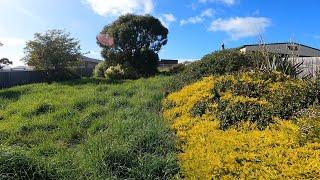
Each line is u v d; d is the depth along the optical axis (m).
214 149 7.19
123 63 31.16
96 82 22.23
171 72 29.25
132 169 7.19
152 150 8.13
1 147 6.96
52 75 25.64
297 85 9.17
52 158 7.69
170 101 11.80
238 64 13.16
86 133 10.33
